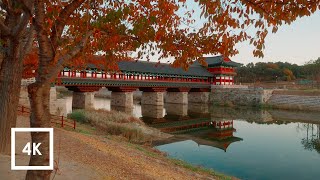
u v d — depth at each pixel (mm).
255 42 5676
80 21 6457
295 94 66375
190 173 16500
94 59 9688
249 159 24281
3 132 10305
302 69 127125
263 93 68062
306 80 105062
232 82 79188
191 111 61969
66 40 6020
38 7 5180
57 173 10867
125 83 54375
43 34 5285
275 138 33969
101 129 29234
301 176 19984
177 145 28469
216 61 76188
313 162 23594
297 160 24172
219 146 28938
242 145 29938
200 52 7168
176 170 16406
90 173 11531
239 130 39719
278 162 23516
